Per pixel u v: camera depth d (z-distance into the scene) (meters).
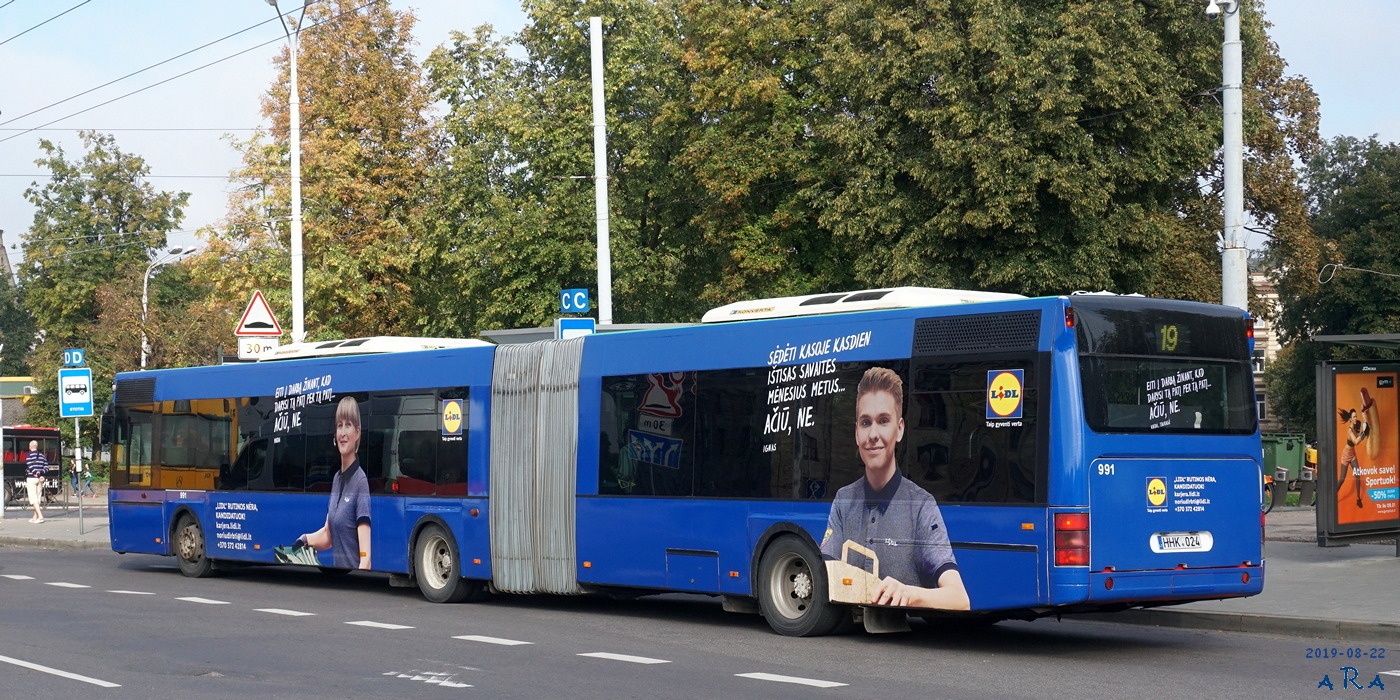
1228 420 12.72
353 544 19.55
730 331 14.88
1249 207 41.53
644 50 38.41
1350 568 17.69
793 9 35.81
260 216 41.66
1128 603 12.62
